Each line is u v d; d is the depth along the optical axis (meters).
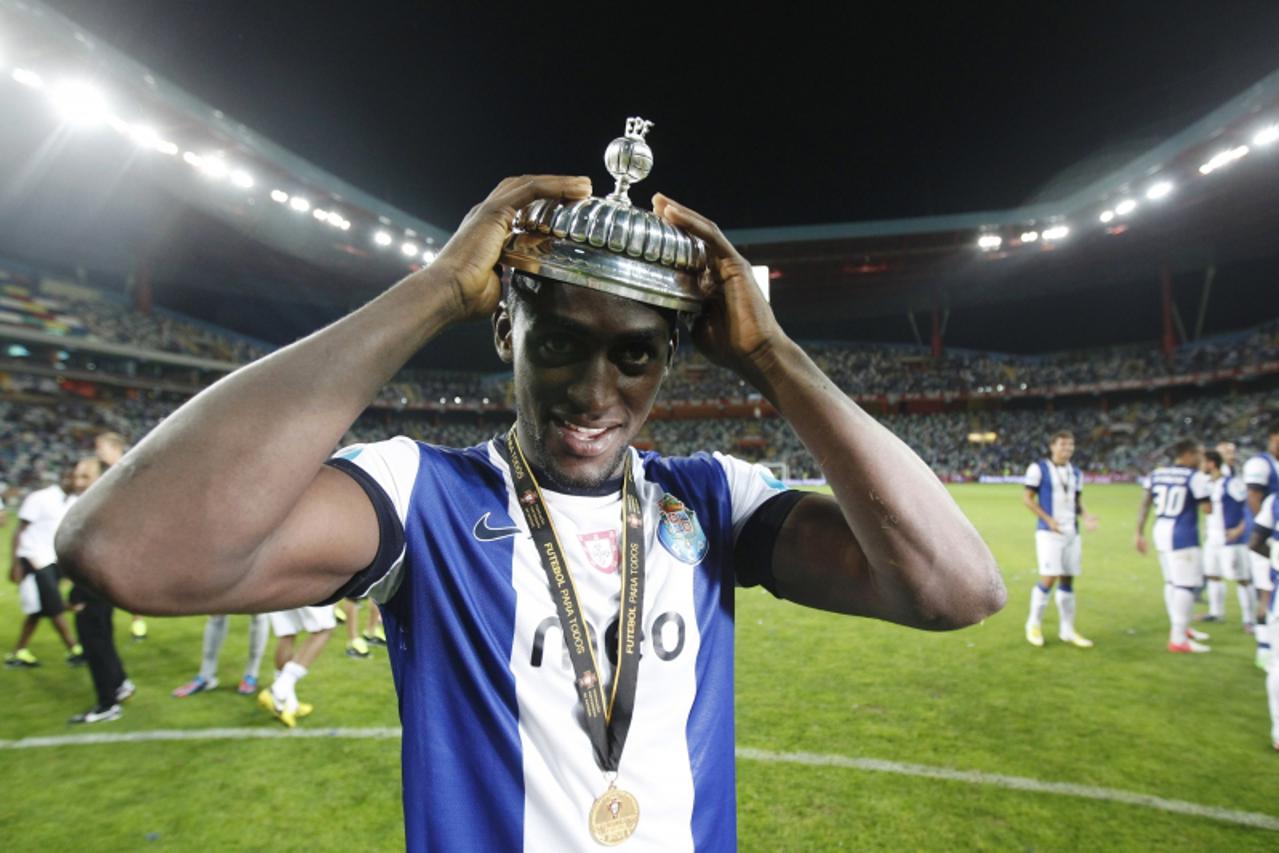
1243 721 4.45
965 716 4.57
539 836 0.94
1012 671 5.54
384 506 0.98
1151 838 3.12
